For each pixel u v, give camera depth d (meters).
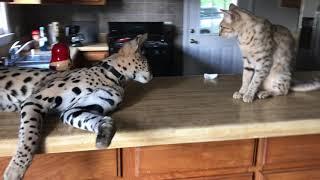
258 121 0.96
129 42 1.08
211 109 1.05
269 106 1.09
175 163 0.97
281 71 1.17
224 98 1.17
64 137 0.83
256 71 1.13
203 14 3.60
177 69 3.78
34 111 0.85
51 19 3.46
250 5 3.60
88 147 0.85
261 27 1.08
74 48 2.85
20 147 0.77
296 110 1.05
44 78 0.99
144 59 1.10
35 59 2.41
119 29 3.42
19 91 0.97
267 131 0.95
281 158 1.03
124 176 0.96
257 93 1.17
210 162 0.99
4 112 0.99
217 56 3.74
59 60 1.19
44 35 2.99
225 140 0.95
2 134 0.84
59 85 0.92
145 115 0.99
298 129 0.97
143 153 0.94
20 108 0.94
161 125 0.91
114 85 1.03
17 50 2.58
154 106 1.07
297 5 3.45
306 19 3.30
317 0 3.23
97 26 3.56
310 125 0.98
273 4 3.61
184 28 3.67
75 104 0.91
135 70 1.07
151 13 3.62
